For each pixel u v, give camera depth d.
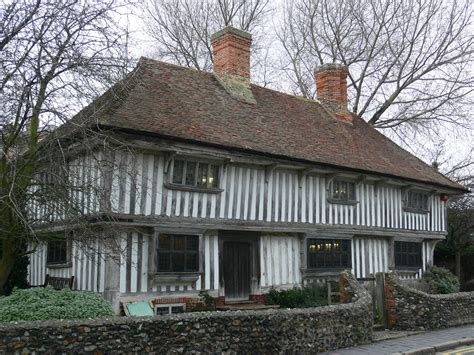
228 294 11.68
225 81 14.68
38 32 7.57
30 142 8.00
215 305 11.07
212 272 11.27
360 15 23.61
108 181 9.44
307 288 12.82
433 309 10.92
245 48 15.45
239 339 7.34
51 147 7.64
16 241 8.63
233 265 11.88
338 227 13.89
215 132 11.42
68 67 7.66
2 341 5.58
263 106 14.98
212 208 11.23
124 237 9.89
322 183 13.73
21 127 7.79
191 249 10.94
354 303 9.39
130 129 9.41
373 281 11.30
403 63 22.84
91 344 6.11
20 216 7.05
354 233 14.37
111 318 6.44
